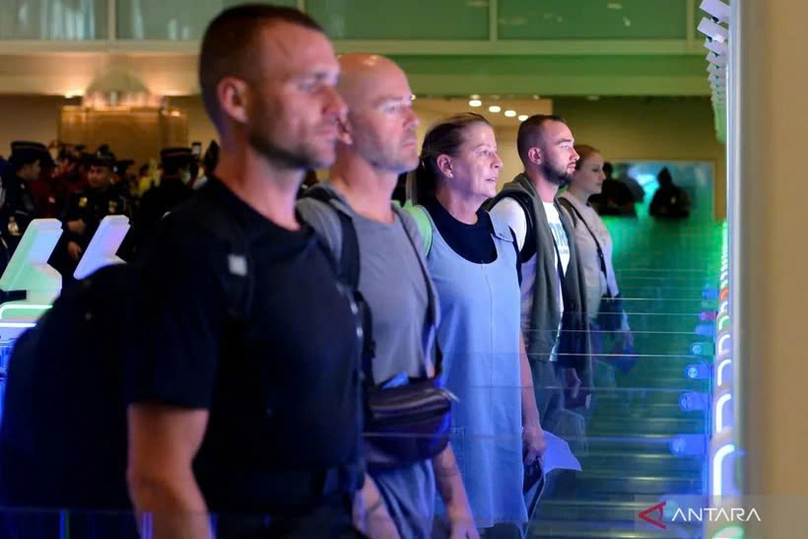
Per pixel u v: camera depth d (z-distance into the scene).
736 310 1.74
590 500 2.84
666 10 14.56
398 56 14.71
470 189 3.56
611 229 15.95
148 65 14.57
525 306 4.59
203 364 1.87
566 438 2.98
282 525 1.91
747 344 1.71
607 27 14.62
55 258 8.06
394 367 2.65
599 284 6.44
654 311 6.48
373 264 2.65
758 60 1.67
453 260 3.43
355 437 2.10
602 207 15.97
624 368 4.11
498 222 3.61
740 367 1.72
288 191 2.04
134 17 14.57
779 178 1.67
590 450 2.93
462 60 14.76
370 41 14.70
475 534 2.65
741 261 1.71
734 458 1.95
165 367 1.85
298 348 1.95
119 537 1.89
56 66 14.73
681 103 15.81
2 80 14.74
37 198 9.91
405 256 2.72
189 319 1.86
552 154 4.95
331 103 2.04
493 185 3.59
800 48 1.66
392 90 2.71
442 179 3.58
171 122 14.40
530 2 14.62
